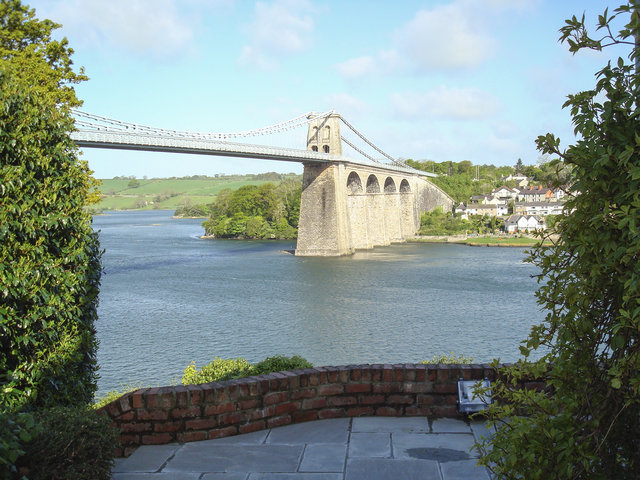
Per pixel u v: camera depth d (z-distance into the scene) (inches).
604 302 156.6
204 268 2787.9
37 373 281.7
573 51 160.6
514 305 1776.6
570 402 157.2
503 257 3415.4
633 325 138.7
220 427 272.2
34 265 279.4
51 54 959.0
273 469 237.6
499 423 245.9
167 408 267.3
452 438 265.1
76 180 315.9
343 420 290.5
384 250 4097.0
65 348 300.8
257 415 279.3
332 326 1478.8
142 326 1467.8
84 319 325.4
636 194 141.3
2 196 268.8
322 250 3710.6
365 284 2256.4
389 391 293.9
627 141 150.0
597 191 155.3
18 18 940.0
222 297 1927.9
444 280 2368.4
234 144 3026.6
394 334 1391.5
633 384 138.3
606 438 156.4
